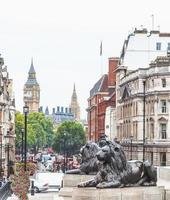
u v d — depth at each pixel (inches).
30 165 2731.3
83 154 1406.3
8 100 5703.7
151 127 4820.4
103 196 1058.7
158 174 1514.5
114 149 1088.2
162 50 5866.1
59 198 1267.2
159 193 1093.1
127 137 5447.8
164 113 4692.4
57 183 2228.1
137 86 5118.1
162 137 4709.6
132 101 5246.1
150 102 4842.5
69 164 4990.2
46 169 5128.0
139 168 1109.7
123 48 6097.4
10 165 3823.8
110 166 1080.2
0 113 4980.3
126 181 1086.4
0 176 3880.4
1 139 4793.3
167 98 4677.7
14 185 1321.4
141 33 5895.7
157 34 5890.8
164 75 4675.2
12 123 6471.5
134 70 5438.0
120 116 5876.0
